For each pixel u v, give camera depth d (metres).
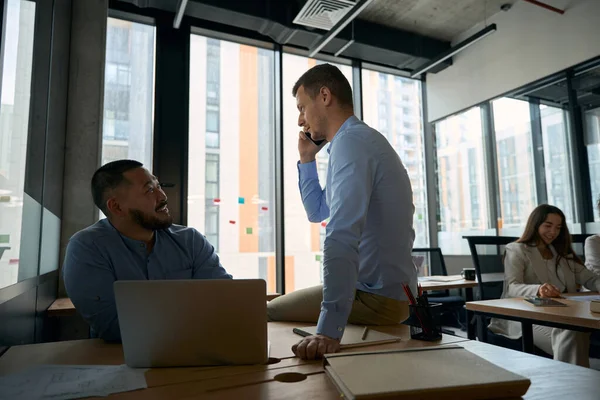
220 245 3.71
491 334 2.25
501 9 4.15
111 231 1.27
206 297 0.76
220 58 3.90
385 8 4.14
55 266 2.58
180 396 0.61
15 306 1.41
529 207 3.95
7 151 1.34
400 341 0.93
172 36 3.58
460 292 4.10
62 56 2.71
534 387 0.62
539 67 3.81
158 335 0.76
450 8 4.15
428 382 0.59
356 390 0.56
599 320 1.24
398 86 4.95
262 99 4.03
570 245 2.34
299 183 1.60
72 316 2.74
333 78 1.22
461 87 4.59
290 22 3.71
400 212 1.12
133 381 0.68
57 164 2.62
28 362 0.83
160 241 1.35
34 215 1.85
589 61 3.46
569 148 3.63
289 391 0.62
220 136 3.77
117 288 0.75
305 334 1.03
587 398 0.58
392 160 1.12
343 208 1.02
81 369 0.76
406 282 1.14
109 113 3.36
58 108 2.61
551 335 1.96
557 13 3.68
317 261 4.04
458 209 4.63
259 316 0.77
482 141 4.40
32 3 1.75
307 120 1.28
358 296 1.16
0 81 1.22
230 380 0.68
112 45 3.45
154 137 3.41
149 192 1.26
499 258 2.69
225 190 3.76
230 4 3.49
